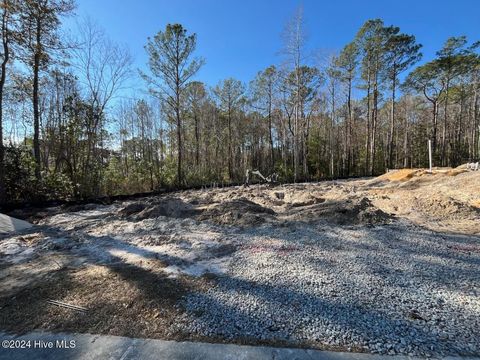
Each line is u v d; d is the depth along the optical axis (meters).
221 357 1.79
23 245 4.44
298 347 1.86
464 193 6.94
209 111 24.20
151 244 4.19
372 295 2.50
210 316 2.25
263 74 22.20
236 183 15.91
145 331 2.10
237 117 25.03
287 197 8.90
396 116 27.38
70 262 3.62
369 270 3.04
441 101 23.91
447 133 27.38
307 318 2.17
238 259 3.47
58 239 4.72
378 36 19.12
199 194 11.01
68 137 10.98
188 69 15.92
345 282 2.77
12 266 3.53
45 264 3.57
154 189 14.70
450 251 3.60
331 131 22.89
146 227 5.14
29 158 9.42
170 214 6.00
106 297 2.63
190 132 23.91
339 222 5.00
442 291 2.55
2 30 8.89
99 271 3.27
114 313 2.36
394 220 5.23
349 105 21.89
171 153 22.55
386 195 7.96
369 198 7.57
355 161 25.11
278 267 3.17
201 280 2.91
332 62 21.02
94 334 2.09
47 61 10.23
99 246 4.24
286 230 4.64
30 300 2.63
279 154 27.28
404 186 9.23
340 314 2.21
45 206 8.70
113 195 11.66
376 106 21.06
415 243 3.91
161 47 15.11
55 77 11.82
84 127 11.49
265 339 1.95
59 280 3.06
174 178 15.79
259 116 25.70
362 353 1.79
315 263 3.26
